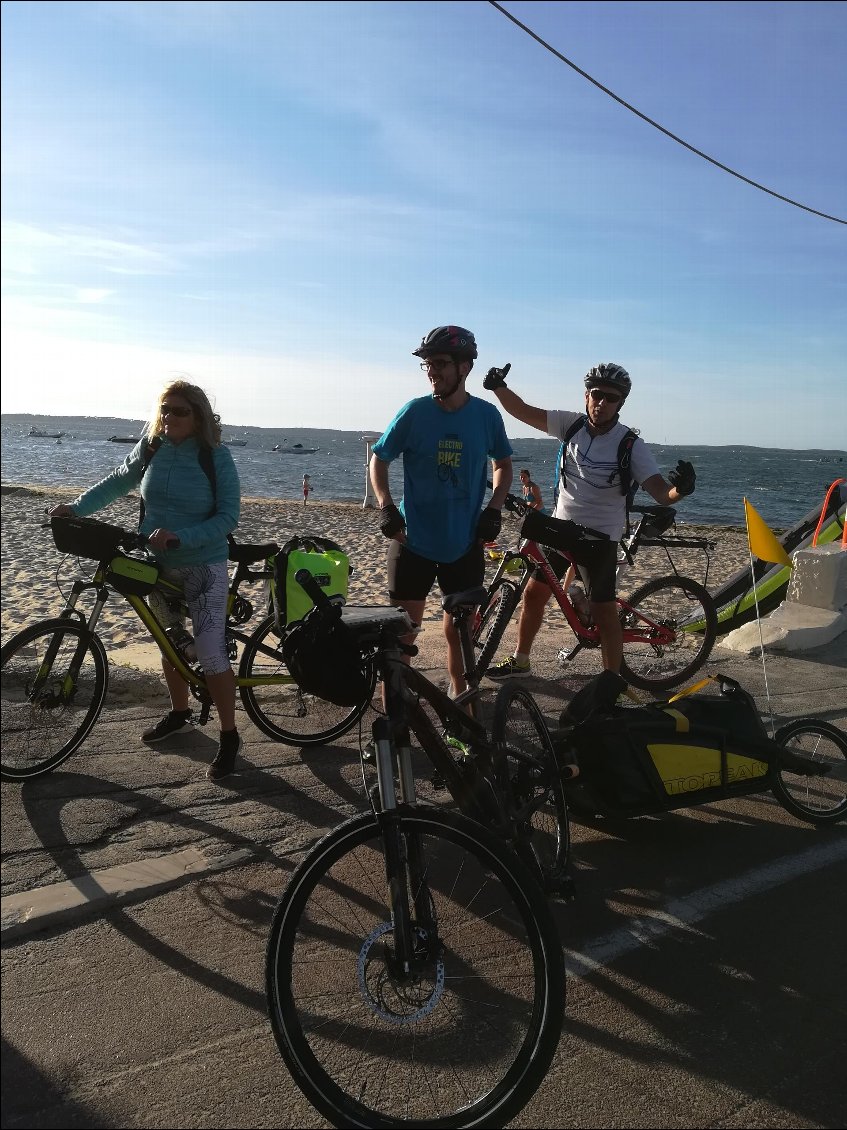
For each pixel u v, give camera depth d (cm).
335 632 260
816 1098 243
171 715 460
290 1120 228
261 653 453
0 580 1131
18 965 282
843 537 776
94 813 378
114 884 324
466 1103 229
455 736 310
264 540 1828
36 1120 223
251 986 276
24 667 422
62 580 1133
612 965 298
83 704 481
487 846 233
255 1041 254
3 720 405
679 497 498
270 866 348
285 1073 243
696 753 388
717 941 315
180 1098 233
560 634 758
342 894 259
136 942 296
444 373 425
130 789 403
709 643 633
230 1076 240
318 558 395
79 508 427
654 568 1423
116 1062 243
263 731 461
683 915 330
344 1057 242
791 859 377
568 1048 258
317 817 388
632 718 389
